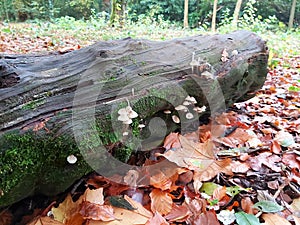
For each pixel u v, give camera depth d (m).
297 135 0.77
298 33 3.20
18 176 0.41
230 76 0.74
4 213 0.46
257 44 0.85
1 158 0.40
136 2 4.93
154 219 0.47
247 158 0.64
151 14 3.68
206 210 0.51
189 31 3.26
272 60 1.61
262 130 0.79
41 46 1.84
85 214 0.47
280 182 0.58
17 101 0.45
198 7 4.90
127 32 2.54
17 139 0.41
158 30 3.01
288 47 2.18
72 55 0.59
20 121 0.43
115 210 0.48
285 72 1.51
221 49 0.76
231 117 0.82
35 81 0.48
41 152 0.43
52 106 0.47
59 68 0.53
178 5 4.90
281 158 0.65
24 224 0.46
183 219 0.49
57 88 0.49
